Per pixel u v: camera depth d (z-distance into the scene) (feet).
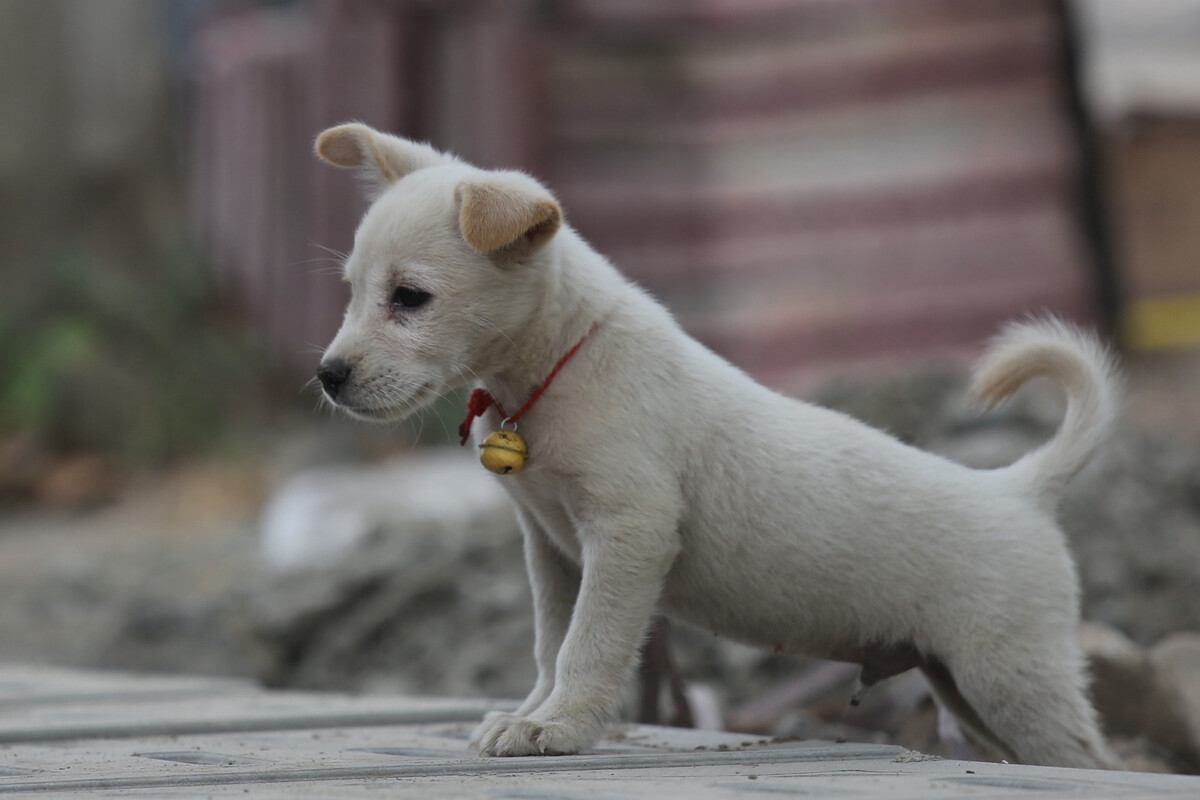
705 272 55.93
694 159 56.34
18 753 16.02
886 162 53.98
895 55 53.83
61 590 45.21
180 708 21.33
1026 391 33.65
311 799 11.30
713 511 16.34
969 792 11.47
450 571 33.27
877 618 16.85
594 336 16.01
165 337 68.08
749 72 55.67
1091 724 16.75
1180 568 29.04
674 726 20.94
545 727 14.87
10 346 67.26
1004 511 17.11
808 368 54.39
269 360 68.44
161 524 55.36
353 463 55.26
